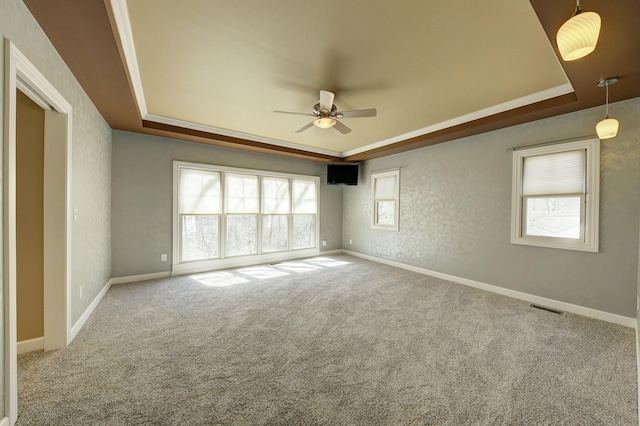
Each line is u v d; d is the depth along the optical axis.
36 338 2.19
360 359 2.12
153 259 4.39
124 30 2.00
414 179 5.16
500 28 2.00
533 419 1.54
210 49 2.29
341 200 7.03
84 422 1.47
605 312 2.93
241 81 2.85
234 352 2.21
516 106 3.30
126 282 4.14
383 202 5.99
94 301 3.09
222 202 5.11
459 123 3.94
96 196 3.17
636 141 2.75
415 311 3.13
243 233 5.46
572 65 2.19
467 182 4.28
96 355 2.13
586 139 3.04
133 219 4.18
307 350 2.25
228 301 3.40
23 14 1.54
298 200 6.27
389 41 2.17
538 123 3.46
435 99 3.26
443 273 4.60
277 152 5.51
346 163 6.48
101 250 3.43
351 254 6.75
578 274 3.13
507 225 3.78
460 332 2.61
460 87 2.95
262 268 5.26
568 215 3.27
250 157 5.47
